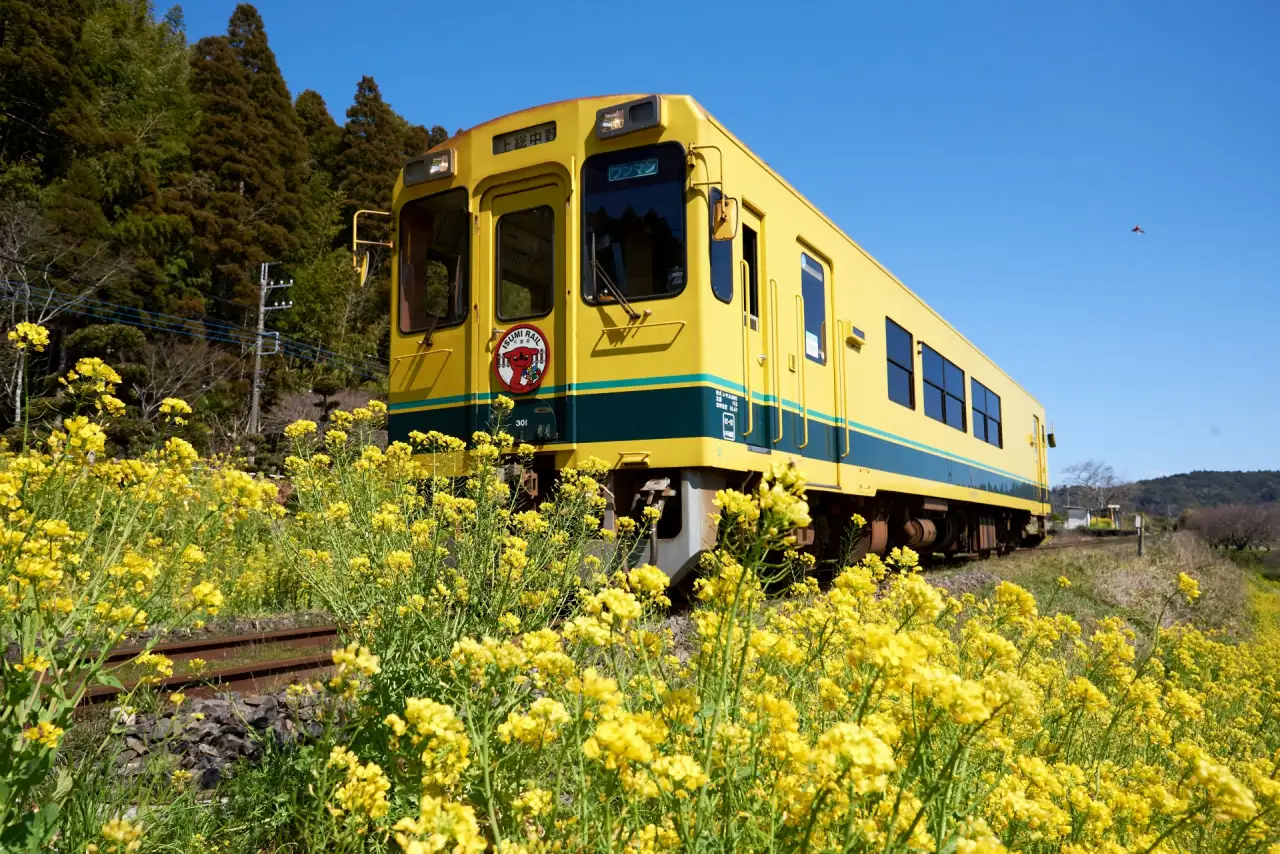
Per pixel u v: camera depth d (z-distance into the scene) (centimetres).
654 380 583
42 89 3061
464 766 162
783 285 721
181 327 3005
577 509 449
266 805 247
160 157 3691
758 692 207
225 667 392
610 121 616
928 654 162
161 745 257
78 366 283
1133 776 293
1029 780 226
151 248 3231
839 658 268
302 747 248
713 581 201
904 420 1023
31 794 207
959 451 1273
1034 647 360
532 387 615
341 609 325
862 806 166
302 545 430
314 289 4103
